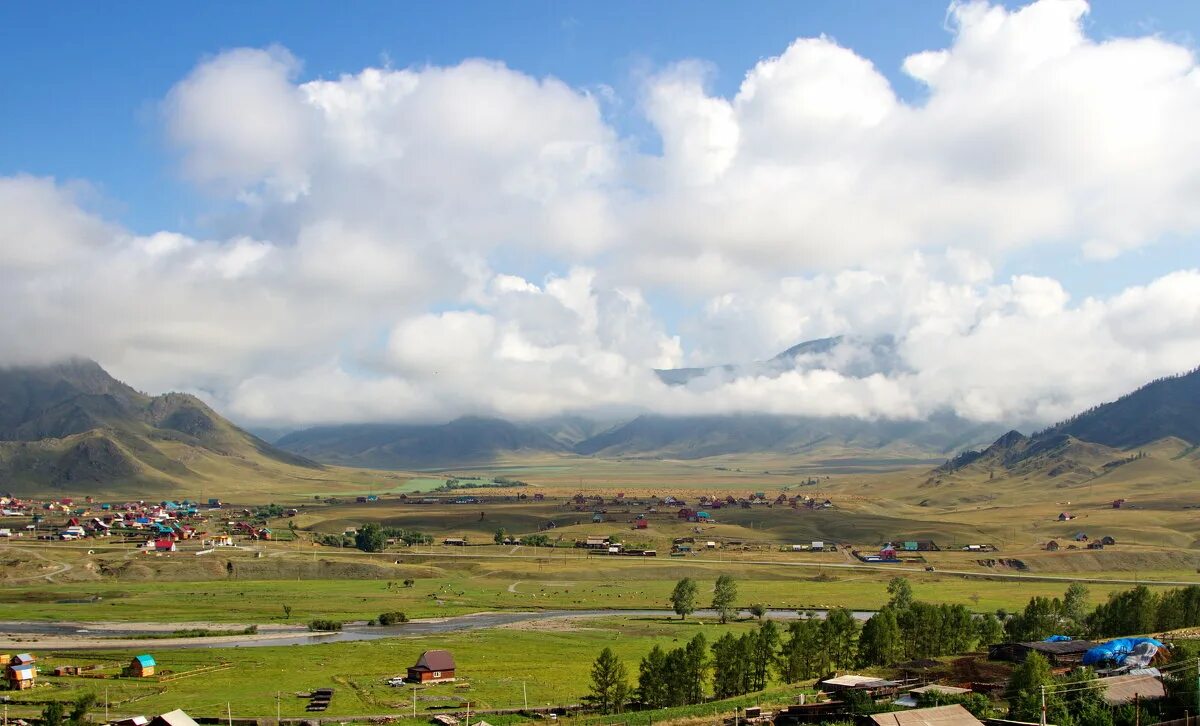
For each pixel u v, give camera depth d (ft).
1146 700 393.29
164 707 539.70
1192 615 654.12
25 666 610.24
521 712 526.16
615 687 563.48
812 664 579.89
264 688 596.70
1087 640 598.75
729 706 473.67
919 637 620.90
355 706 545.85
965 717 358.64
